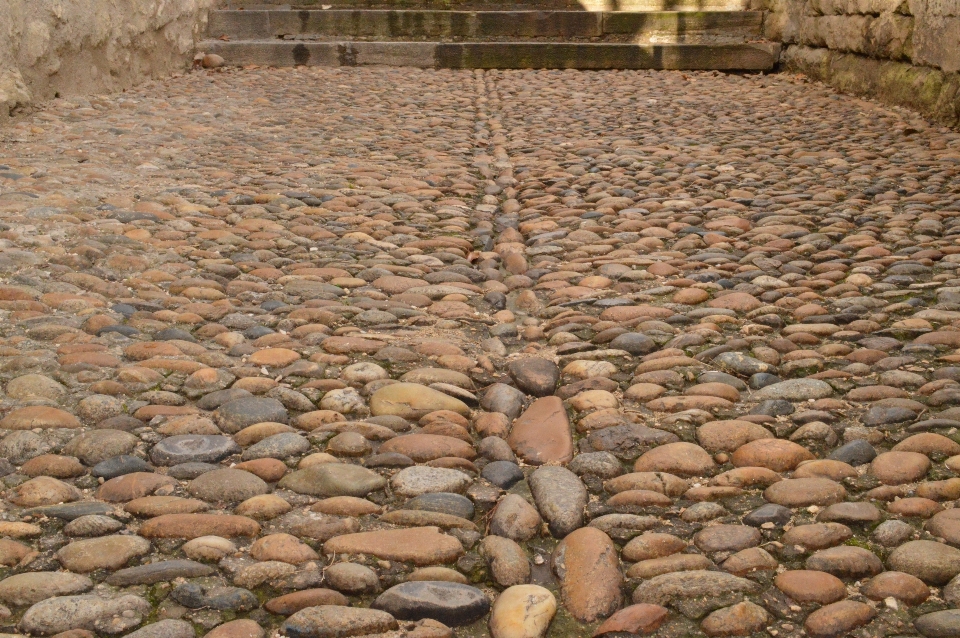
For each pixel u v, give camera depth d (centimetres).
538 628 163
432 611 166
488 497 204
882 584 170
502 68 973
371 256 375
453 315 316
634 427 234
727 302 320
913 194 460
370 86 832
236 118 652
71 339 276
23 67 601
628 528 192
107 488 202
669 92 827
